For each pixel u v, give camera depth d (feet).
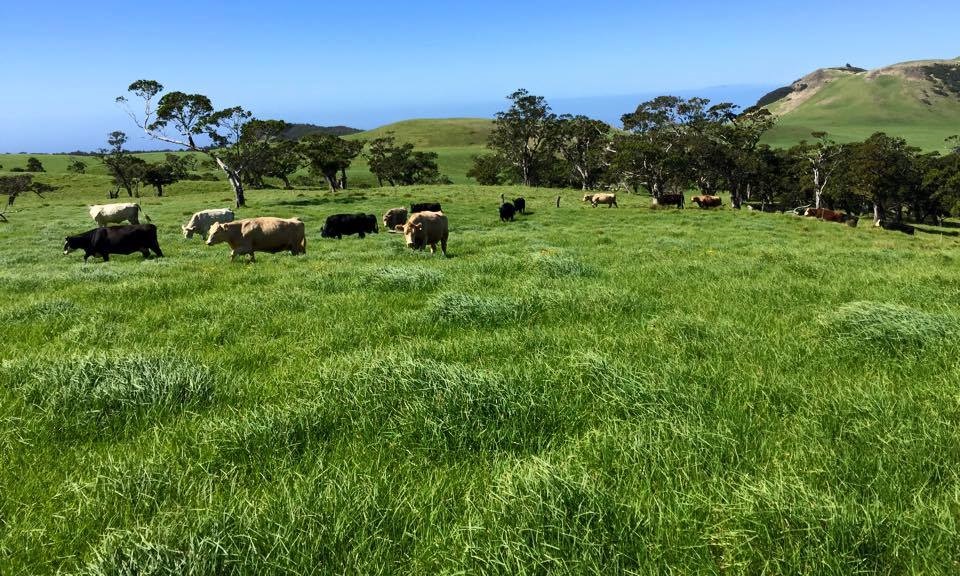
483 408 12.17
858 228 129.39
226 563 7.84
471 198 172.86
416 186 229.86
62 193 331.98
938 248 73.72
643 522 8.35
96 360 14.92
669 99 258.98
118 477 10.05
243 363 16.99
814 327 18.51
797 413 12.05
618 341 17.37
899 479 9.32
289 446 11.10
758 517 8.25
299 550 8.04
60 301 24.70
